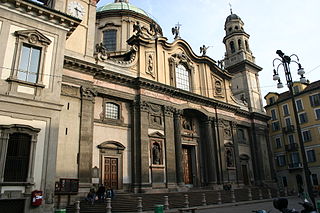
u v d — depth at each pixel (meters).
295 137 39.78
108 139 22.22
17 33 14.38
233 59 40.53
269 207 18.98
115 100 23.67
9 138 13.01
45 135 14.03
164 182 24.02
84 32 22.41
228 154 31.38
